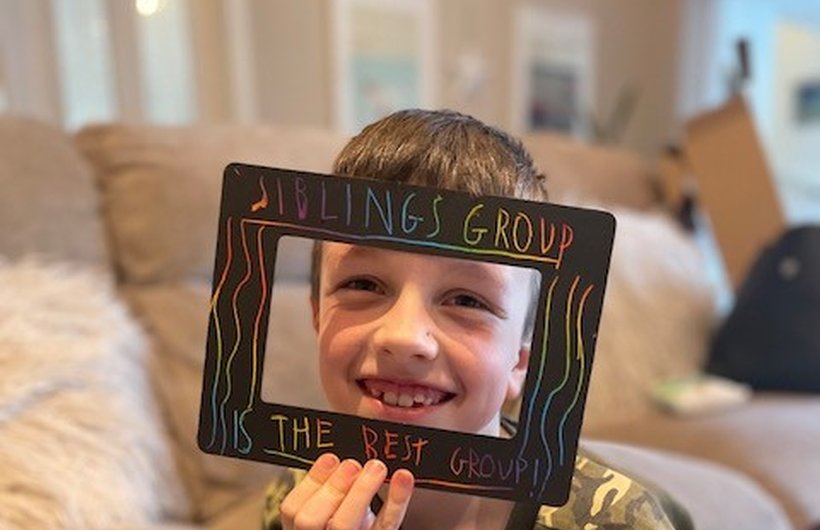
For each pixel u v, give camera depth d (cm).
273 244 44
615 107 257
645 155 268
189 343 112
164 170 119
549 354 44
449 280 44
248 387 45
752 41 251
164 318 113
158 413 104
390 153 48
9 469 78
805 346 145
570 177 170
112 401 94
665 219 177
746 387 150
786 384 148
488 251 44
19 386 85
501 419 52
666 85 267
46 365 89
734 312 155
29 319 92
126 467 90
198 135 126
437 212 44
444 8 205
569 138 211
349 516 42
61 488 81
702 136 177
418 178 47
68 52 150
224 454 46
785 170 253
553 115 239
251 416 46
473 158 48
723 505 87
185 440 106
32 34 145
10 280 95
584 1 242
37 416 85
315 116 183
